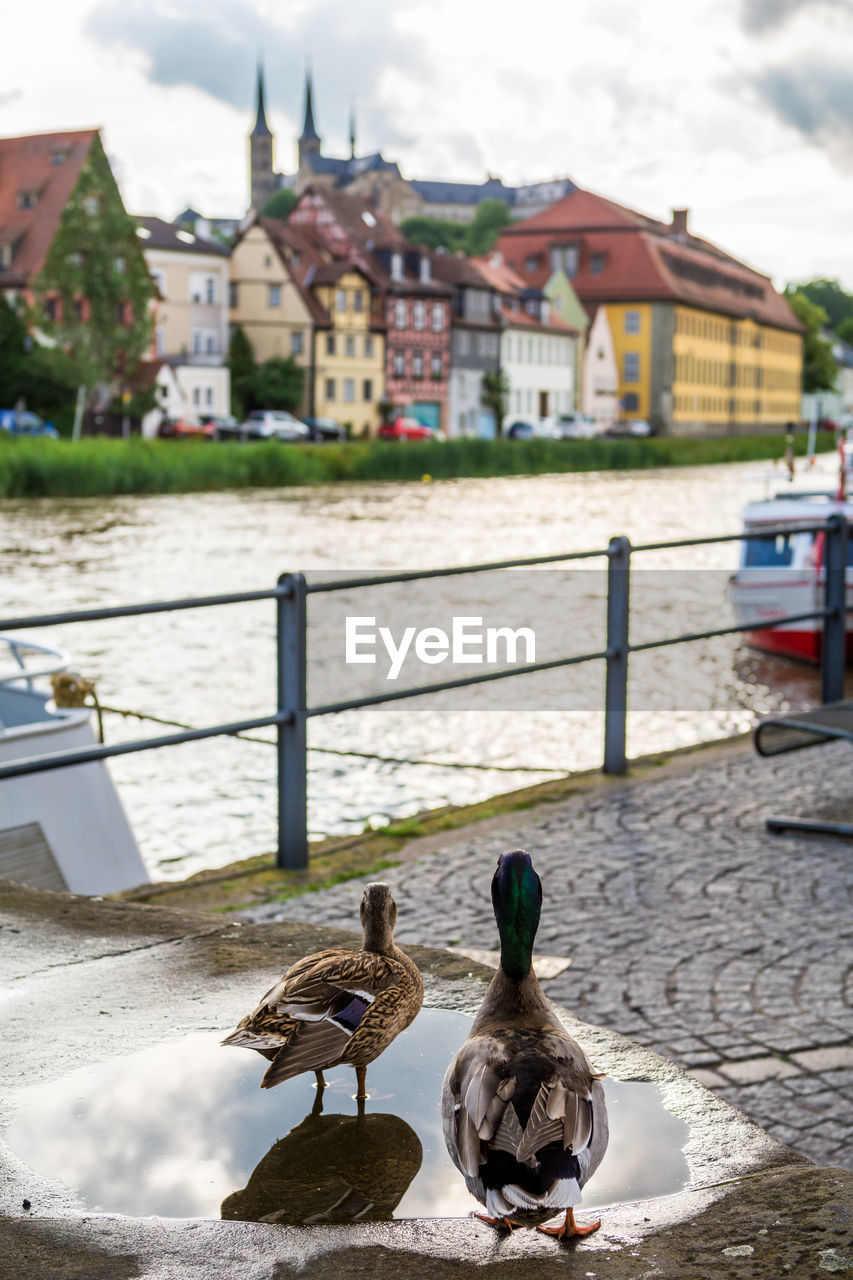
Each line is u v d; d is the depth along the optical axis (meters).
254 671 18.58
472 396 117.56
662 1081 3.55
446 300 112.38
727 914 6.33
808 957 5.77
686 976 5.57
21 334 84.06
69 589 28.17
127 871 9.19
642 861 7.20
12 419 80.94
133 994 4.09
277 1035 2.93
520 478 83.25
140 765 13.40
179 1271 2.60
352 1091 3.44
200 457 68.50
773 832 7.73
